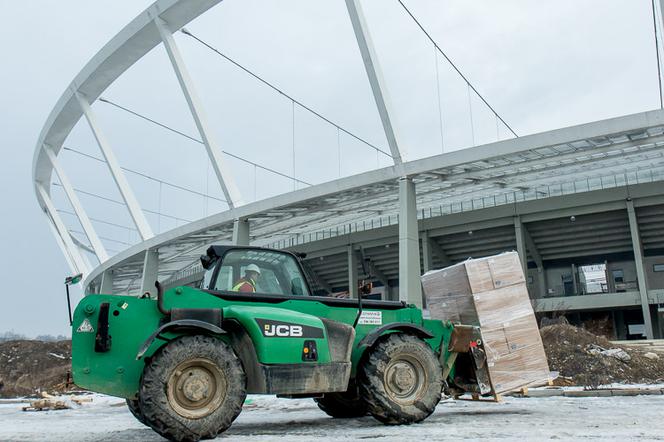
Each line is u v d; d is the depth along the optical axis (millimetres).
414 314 7918
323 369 6457
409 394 6984
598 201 31469
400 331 7273
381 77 25578
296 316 6453
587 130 20422
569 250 35625
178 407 5633
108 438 6352
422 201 32844
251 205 30078
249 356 6289
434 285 8828
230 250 7125
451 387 8172
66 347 28344
